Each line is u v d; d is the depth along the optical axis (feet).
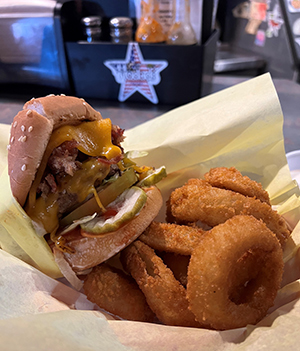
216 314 0.71
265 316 0.76
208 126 1.14
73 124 0.83
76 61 1.96
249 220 0.79
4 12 1.83
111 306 0.83
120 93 2.03
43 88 2.13
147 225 0.90
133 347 0.67
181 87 1.92
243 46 2.90
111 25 1.87
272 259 0.79
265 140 1.12
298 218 1.01
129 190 0.89
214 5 1.90
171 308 0.79
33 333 0.57
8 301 0.78
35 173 0.77
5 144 1.11
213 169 1.06
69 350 0.57
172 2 1.77
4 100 2.11
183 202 0.96
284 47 2.47
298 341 0.62
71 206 0.83
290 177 1.10
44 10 1.82
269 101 1.08
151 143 1.20
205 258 0.73
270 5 2.50
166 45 1.79
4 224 0.84
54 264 0.89
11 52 1.97
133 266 0.87
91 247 0.84
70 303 0.86
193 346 0.67
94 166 0.81
